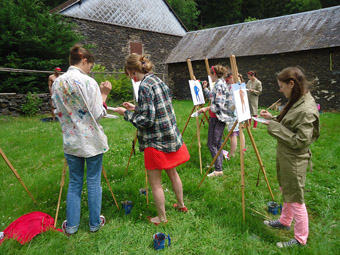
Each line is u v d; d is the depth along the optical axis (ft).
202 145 16.07
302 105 6.50
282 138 6.65
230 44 43.47
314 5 99.91
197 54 46.37
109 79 34.37
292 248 6.97
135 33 49.57
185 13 99.91
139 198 9.62
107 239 7.32
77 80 6.54
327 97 33.88
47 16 34.58
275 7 109.40
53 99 6.84
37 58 31.65
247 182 11.37
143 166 12.98
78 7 41.42
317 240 7.39
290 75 6.59
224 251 6.97
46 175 11.67
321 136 18.20
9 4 30.96
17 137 18.03
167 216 8.64
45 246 6.81
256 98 21.76
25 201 9.23
